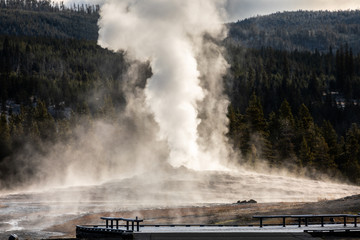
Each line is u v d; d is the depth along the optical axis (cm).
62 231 3744
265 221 3519
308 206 4197
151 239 2238
